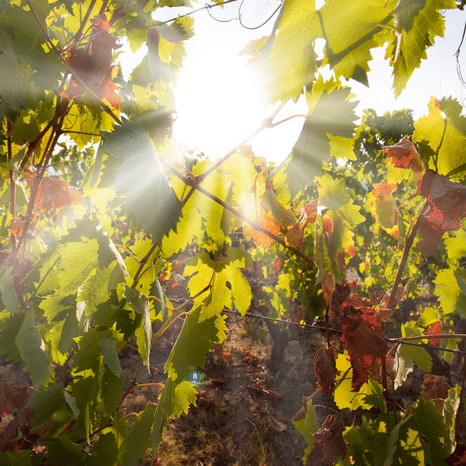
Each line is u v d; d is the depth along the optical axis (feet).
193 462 5.16
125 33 1.85
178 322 8.77
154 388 6.72
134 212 1.34
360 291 9.16
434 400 2.35
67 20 1.76
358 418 3.25
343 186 1.74
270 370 8.03
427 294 10.27
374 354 1.88
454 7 1.36
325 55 1.36
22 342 1.52
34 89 1.60
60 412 1.78
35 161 1.98
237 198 1.87
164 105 1.85
